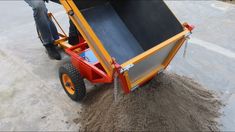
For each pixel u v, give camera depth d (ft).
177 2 16.19
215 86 9.08
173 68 10.05
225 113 7.91
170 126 6.98
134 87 7.04
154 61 7.40
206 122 7.47
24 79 9.53
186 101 7.76
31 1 9.43
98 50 6.33
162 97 7.39
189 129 7.08
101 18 8.41
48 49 10.57
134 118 6.97
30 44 11.85
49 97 8.67
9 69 10.08
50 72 9.96
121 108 7.19
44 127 7.52
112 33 8.30
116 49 7.99
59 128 7.48
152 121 6.96
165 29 7.80
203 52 11.06
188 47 11.41
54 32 10.67
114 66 5.91
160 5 7.70
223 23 13.46
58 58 10.66
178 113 7.29
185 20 13.82
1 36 12.51
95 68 7.40
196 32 12.62
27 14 14.85
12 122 7.68
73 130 7.41
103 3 8.70
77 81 7.82
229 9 15.12
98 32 8.06
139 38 8.57
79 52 8.99
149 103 7.15
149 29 8.24
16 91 8.93
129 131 6.86
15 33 12.80
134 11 8.41
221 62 10.40
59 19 13.92
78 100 8.38
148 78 7.55
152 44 8.24
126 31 8.65
